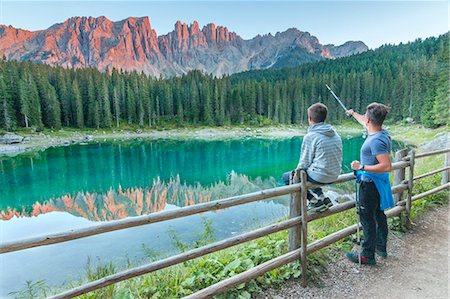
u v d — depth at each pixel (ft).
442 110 134.51
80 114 207.92
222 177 71.92
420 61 209.77
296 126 250.37
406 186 14.23
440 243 12.50
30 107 180.34
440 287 9.46
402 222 14.25
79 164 102.63
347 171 46.37
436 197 17.54
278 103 252.42
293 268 10.25
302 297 9.14
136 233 28.73
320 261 10.87
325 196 10.28
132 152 137.49
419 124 174.60
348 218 15.57
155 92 257.75
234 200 8.54
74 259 24.02
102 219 42.83
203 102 253.65
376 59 348.38
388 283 9.83
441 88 135.33
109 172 86.33
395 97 214.28
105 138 199.00
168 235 27.73
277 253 11.43
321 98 262.26
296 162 90.53
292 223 9.71
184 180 71.05
